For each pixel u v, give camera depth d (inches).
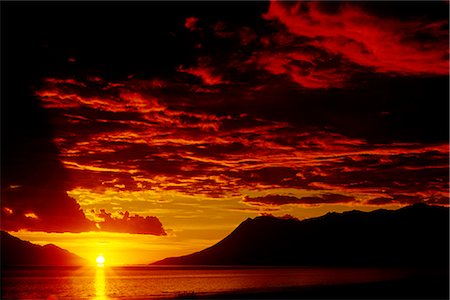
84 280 5482.3
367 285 3110.2
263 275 5915.4
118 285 4315.9
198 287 3690.9
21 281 5167.3
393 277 4298.7
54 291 3567.9
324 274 5693.9
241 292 2817.4
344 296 2373.3
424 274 5004.9
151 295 2886.3
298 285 3368.6
